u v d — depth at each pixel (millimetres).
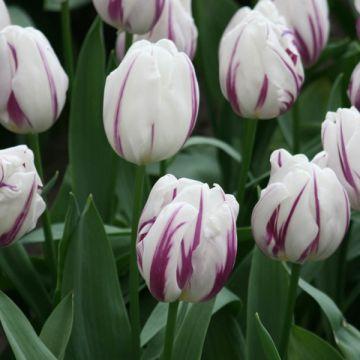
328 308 1442
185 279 1256
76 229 1438
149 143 1322
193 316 1373
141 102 1312
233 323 1459
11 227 1336
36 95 1405
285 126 1769
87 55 1593
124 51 1566
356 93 1474
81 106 1594
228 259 1257
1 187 1322
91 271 1410
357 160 1344
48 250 1508
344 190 1307
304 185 1299
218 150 1804
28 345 1317
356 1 1590
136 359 1405
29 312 1579
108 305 1412
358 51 1726
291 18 1571
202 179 1809
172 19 1514
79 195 1603
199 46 1790
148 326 1424
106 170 1604
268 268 1436
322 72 1886
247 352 1420
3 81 1397
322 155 1328
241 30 1435
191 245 1247
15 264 1493
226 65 1445
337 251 1578
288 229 1306
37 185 1336
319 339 1385
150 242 1251
